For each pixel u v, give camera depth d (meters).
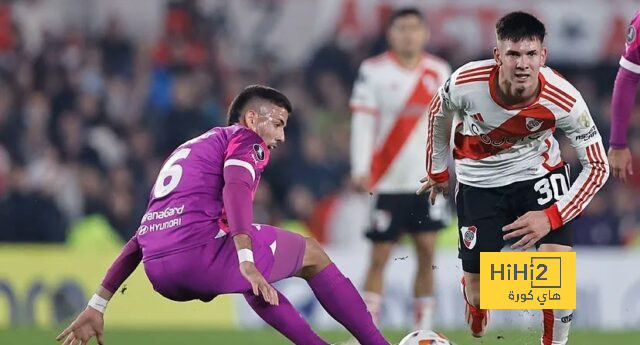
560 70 57.03
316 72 56.06
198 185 20.66
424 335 22.17
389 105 32.62
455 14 55.72
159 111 54.16
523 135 21.83
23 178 46.59
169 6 57.00
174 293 21.02
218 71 55.56
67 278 40.66
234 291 20.69
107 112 52.06
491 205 23.06
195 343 34.31
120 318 40.22
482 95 21.25
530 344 27.41
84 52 54.78
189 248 20.45
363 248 46.06
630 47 22.94
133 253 21.61
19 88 52.19
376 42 56.56
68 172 48.88
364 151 32.69
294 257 21.23
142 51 55.72
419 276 31.98
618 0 56.94
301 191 48.03
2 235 46.03
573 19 56.78
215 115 52.59
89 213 47.28
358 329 21.56
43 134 50.12
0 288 40.12
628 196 48.94
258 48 57.62
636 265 42.72
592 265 42.53
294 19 57.69
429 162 23.50
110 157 50.31
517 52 20.19
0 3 55.94
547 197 22.66
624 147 23.98
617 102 23.58
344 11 57.12
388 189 32.19
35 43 55.38
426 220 31.84
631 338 37.34
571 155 50.53
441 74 33.06
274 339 35.59
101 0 57.72
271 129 21.34
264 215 47.59
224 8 57.53
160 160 50.94
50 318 40.31
